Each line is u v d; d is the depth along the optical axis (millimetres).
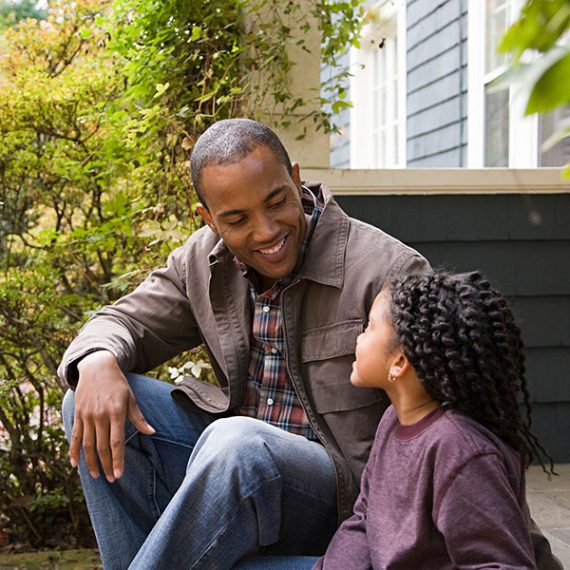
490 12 4918
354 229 1820
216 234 2004
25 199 3535
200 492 1581
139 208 3242
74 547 3238
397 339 1496
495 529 1313
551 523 2773
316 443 1767
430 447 1397
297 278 1771
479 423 1452
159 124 3145
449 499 1344
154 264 3178
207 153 1690
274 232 1687
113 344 1895
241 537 1596
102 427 1744
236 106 3197
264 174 1664
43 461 3361
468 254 3613
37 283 3367
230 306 1906
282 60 3191
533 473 3463
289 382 1848
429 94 5816
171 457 1907
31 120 3461
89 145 3553
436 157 5738
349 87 7219
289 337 1782
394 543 1440
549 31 527
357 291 1738
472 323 1427
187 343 2107
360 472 1722
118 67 3477
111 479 1752
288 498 1668
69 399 1896
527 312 3643
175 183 3176
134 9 3217
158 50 3254
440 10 5578
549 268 3646
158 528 1591
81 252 3471
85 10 3797
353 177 3490
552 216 3637
